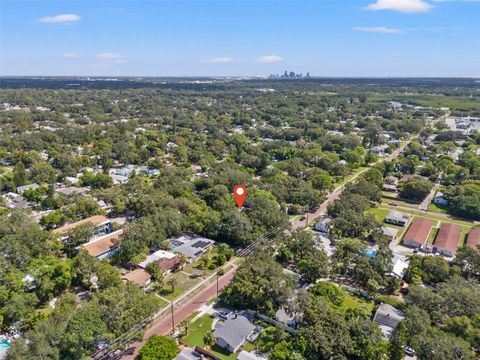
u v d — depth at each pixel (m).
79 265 72.94
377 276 72.75
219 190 114.06
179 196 115.38
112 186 127.25
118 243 85.75
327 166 160.75
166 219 94.00
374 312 66.69
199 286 75.25
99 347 54.22
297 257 83.44
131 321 56.12
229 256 86.25
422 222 107.69
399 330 56.44
